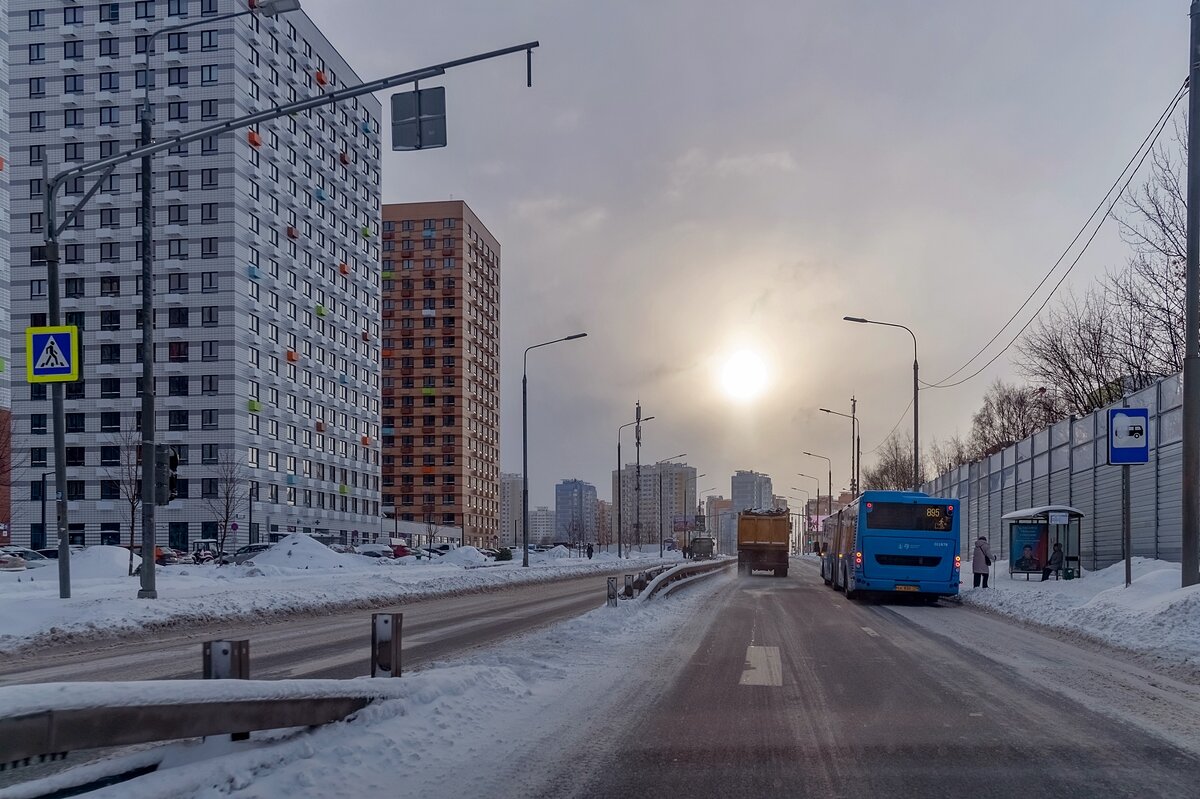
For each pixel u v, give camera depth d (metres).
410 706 8.12
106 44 72.06
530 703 9.16
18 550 47.28
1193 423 17.31
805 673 11.67
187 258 70.62
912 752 7.27
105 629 16.66
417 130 13.73
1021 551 32.66
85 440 71.00
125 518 70.06
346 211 89.50
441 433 116.94
